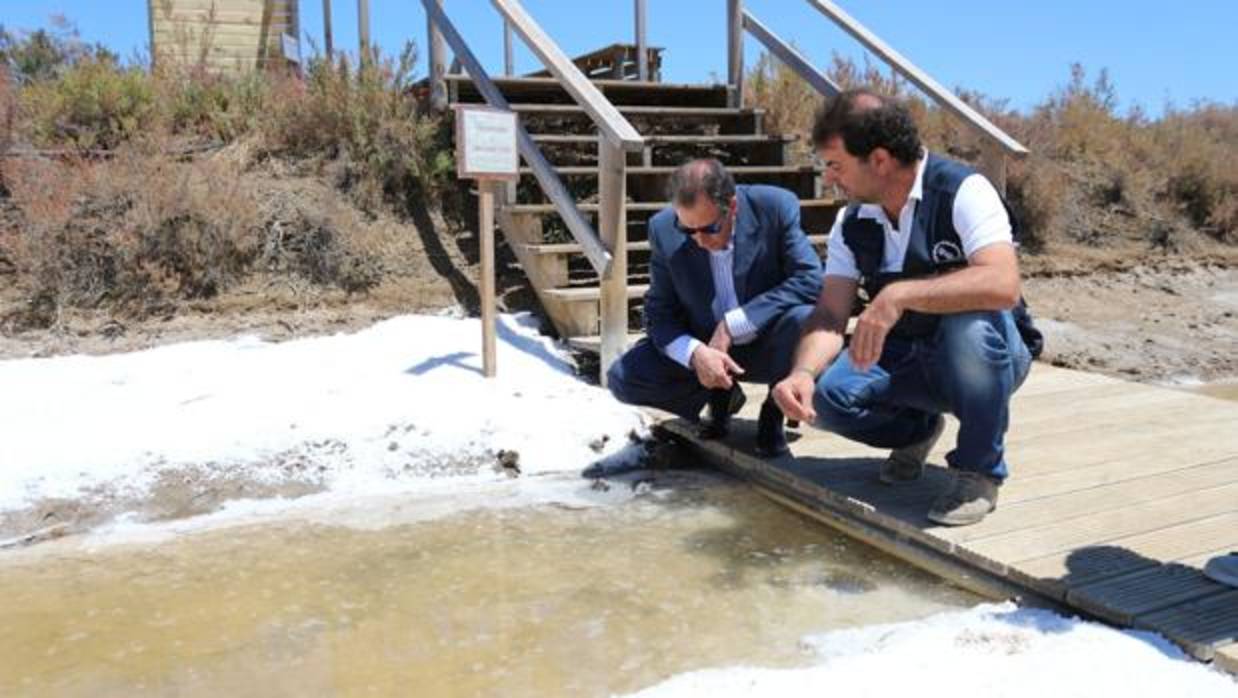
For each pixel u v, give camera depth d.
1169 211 9.84
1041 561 3.06
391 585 3.29
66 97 7.14
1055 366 5.96
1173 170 10.27
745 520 3.86
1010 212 3.11
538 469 4.37
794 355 3.31
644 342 4.26
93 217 6.24
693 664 2.73
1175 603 2.78
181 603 3.18
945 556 3.28
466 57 6.77
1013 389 3.32
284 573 3.39
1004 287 2.86
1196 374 6.51
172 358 5.35
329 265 6.49
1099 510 3.48
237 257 6.36
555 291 5.92
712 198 3.69
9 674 2.75
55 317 5.84
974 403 3.21
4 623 3.05
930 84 6.18
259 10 9.60
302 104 7.35
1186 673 2.46
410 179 7.24
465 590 3.24
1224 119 12.93
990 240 2.94
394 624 3.02
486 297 5.09
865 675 2.49
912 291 2.86
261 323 6.00
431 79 7.71
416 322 6.05
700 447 4.50
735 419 4.78
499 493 4.14
